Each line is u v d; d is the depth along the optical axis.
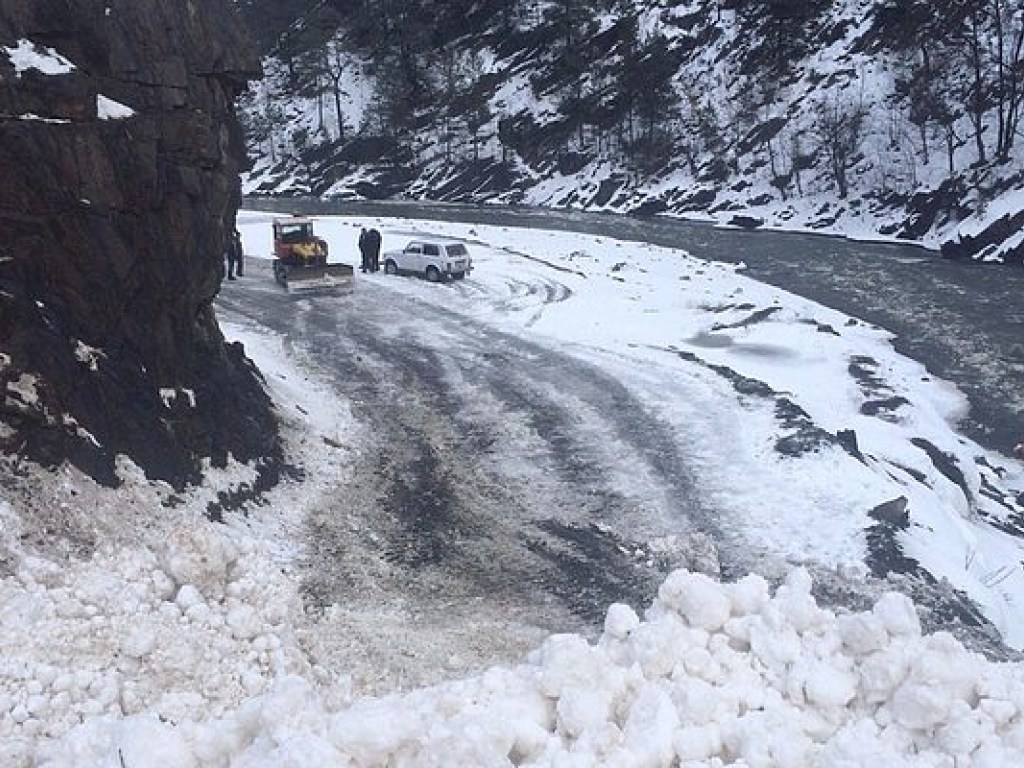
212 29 16.47
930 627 13.68
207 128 15.91
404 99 90.06
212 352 17.09
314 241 33.97
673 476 18.52
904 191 63.12
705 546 15.48
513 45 90.69
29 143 13.32
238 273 35.03
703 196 71.81
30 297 13.30
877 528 16.27
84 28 14.23
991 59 65.25
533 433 20.56
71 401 13.13
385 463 18.59
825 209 65.88
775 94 74.50
